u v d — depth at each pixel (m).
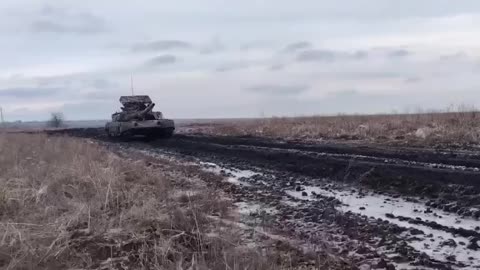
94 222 7.58
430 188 10.59
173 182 12.97
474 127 21.73
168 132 36.12
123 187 10.47
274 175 14.44
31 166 13.64
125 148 27.50
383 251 6.70
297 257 6.32
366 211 9.21
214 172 15.75
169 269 5.70
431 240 7.08
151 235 7.10
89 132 49.53
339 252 6.70
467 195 9.70
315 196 10.92
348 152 18.48
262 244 6.77
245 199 10.90
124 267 6.02
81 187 10.38
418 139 21.30
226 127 47.84
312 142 24.88
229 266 5.51
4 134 34.53
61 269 6.00
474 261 6.13
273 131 34.22
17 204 8.96
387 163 14.59
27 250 6.19
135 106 36.69
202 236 6.84
